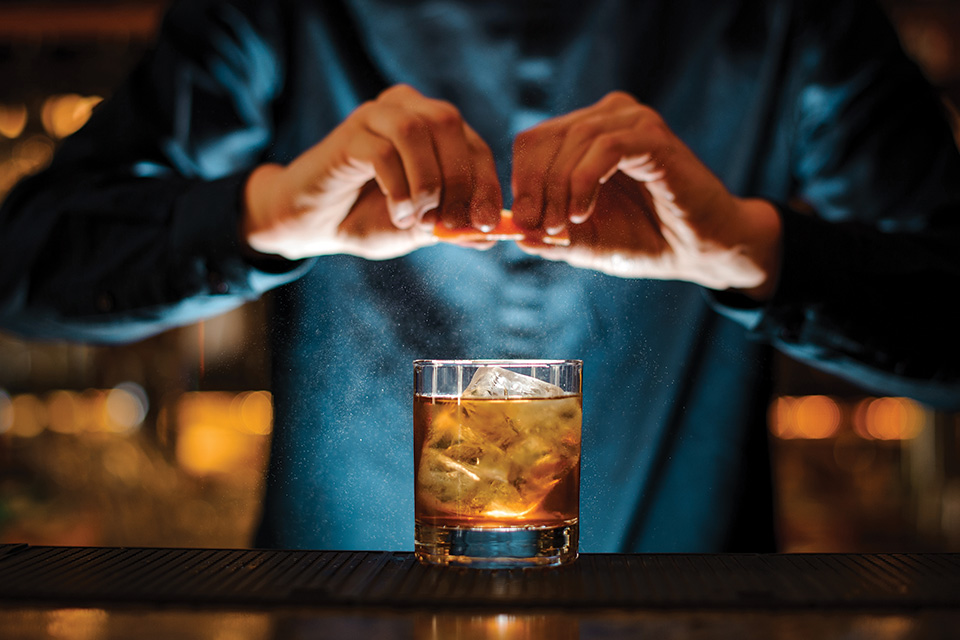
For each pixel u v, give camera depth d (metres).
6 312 1.03
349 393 0.96
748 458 1.01
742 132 1.04
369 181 0.85
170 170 1.07
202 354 1.86
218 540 1.78
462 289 0.96
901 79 1.04
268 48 1.06
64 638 0.51
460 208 0.71
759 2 1.03
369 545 0.93
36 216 1.01
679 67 1.04
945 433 1.92
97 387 1.90
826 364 0.98
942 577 0.59
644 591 0.56
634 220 0.83
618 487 0.98
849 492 1.99
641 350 0.98
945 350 0.95
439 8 1.03
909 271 0.92
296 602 0.55
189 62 1.04
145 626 0.53
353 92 1.06
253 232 0.90
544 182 0.72
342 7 1.05
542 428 0.61
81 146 1.04
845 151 1.06
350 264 0.96
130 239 0.98
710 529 1.00
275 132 1.09
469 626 0.52
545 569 0.61
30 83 1.90
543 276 0.96
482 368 0.62
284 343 0.97
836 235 0.92
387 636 0.51
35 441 1.87
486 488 0.61
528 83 1.03
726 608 0.55
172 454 1.86
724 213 0.82
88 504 1.84
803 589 0.57
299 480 0.95
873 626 0.52
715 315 1.00
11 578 0.59
